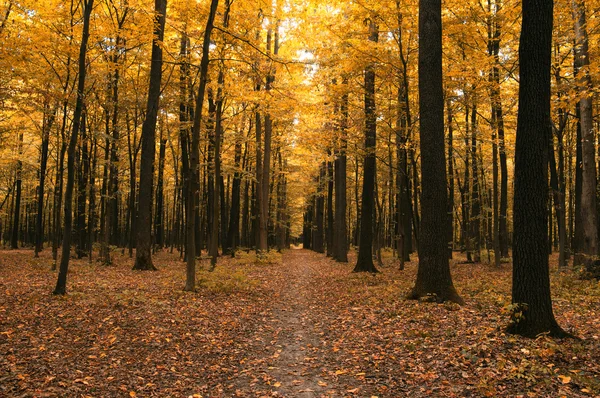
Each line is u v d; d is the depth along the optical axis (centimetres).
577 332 664
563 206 1597
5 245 3947
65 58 1523
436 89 999
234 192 2823
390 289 1205
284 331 859
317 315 997
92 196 2064
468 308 889
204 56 1161
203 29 1549
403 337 726
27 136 2800
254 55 1410
